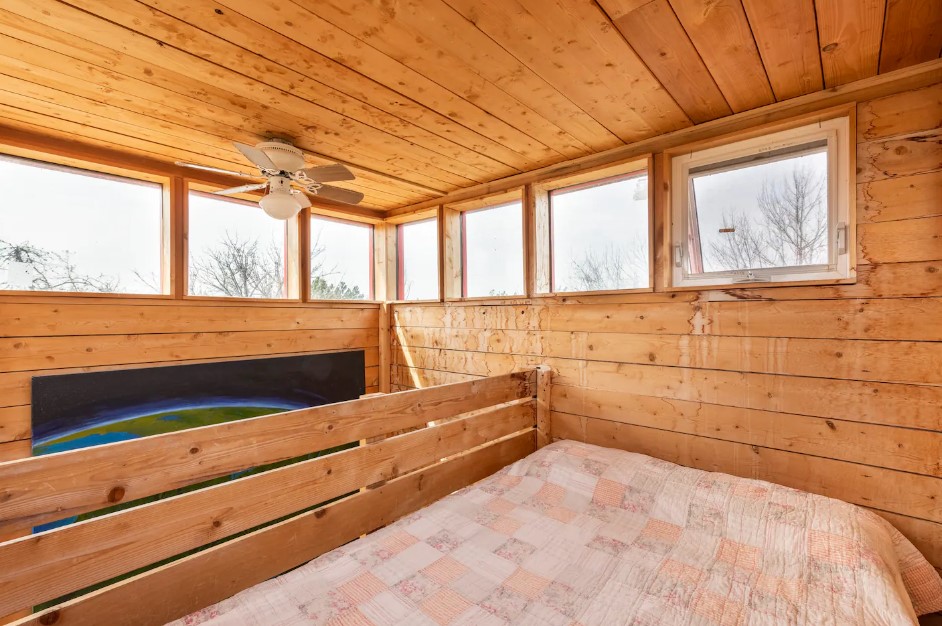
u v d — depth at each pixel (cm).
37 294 235
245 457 152
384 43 157
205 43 155
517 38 155
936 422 171
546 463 217
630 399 253
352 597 130
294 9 138
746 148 218
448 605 128
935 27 149
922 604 158
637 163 256
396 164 286
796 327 200
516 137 243
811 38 156
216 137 239
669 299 239
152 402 271
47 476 116
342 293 399
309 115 213
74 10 136
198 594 142
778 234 214
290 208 231
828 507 165
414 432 208
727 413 219
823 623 117
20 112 208
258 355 322
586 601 130
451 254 363
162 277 290
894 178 179
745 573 141
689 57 168
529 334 301
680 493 184
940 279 170
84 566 120
